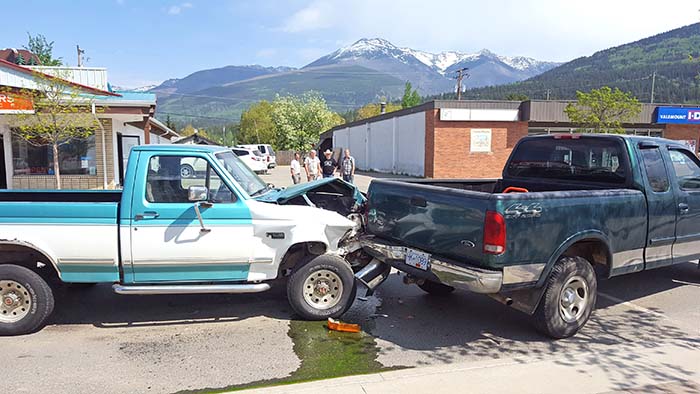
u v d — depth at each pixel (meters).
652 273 7.62
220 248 5.13
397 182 5.57
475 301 6.28
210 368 4.24
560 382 3.82
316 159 16.22
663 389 3.70
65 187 17.69
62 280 5.07
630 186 5.48
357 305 6.09
